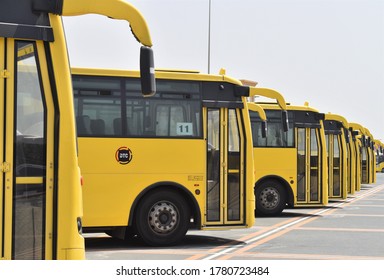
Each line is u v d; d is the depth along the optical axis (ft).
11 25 27.35
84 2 28.45
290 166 91.45
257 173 90.22
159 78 58.75
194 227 58.59
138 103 57.72
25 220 27.02
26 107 27.50
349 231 71.26
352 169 130.00
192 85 59.82
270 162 90.79
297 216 91.66
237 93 61.26
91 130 56.29
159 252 54.29
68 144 27.43
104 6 28.89
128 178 56.65
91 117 56.44
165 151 57.88
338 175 109.09
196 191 58.44
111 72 57.26
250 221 60.70
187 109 59.26
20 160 27.20
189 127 59.00
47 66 27.76
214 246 58.49
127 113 57.26
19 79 27.53
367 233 69.15
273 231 71.41
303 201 93.20
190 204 59.11
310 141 94.07
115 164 56.44
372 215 93.09
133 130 57.26
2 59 27.43
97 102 56.70
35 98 27.61
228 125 61.00
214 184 59.72
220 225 59.67
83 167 55.62
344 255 52.90
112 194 56.13
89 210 55.47
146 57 29.27
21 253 26.84
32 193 27.20
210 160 59.82
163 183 57.52
